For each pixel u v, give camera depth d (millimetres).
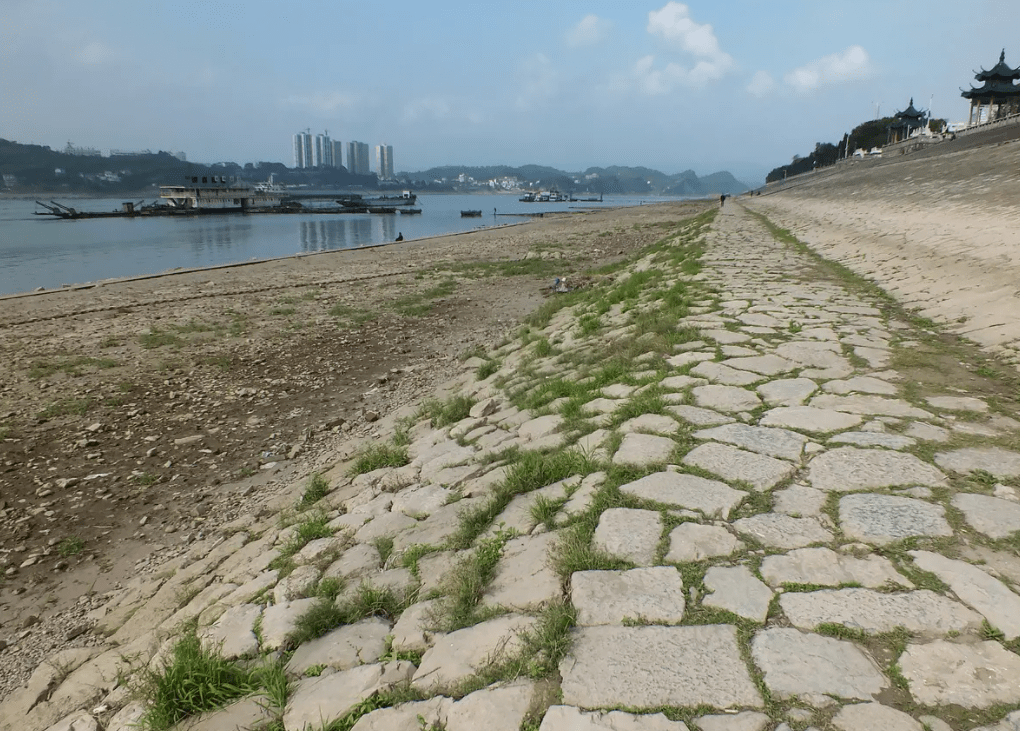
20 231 62469
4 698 3891
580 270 23297
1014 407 4945
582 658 2715
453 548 4016
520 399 7223
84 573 5316
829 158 127875
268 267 25500
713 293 10602
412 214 110375
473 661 2869
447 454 5930
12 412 8820
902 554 3158
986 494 3639
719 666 2572
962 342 7035
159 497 6570
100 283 21125
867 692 2375
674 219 53938
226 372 10867
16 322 14805
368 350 12391
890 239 15406
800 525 3500
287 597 3912
